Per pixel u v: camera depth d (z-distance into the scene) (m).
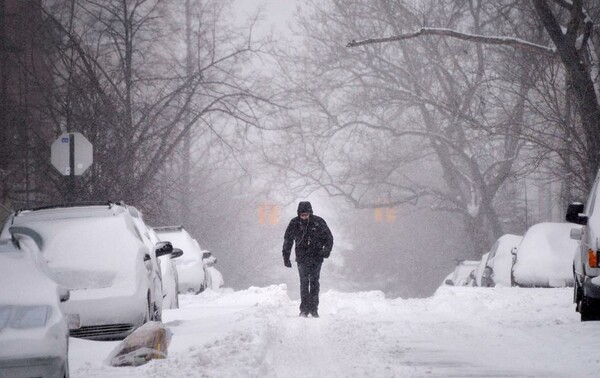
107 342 36.72
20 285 24.67
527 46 81.88
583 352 31.83
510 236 85.88
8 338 22.23
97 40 106.94
